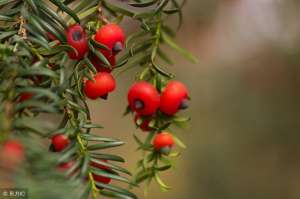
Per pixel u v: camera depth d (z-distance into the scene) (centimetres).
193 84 75
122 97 76
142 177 30
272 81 73
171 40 32
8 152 22
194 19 72
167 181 79
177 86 30
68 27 28
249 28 73
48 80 27
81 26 29
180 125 30
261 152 73
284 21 71
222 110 75
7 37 27
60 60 28
